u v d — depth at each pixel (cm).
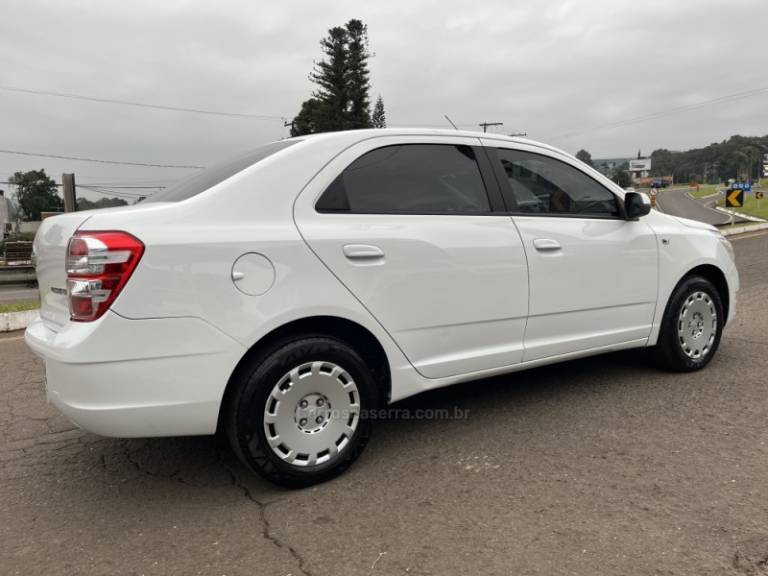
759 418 362
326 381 293
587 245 385
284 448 286
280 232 281
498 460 320
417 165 335
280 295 278
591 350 398
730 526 246
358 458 321
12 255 2716
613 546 236
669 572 218
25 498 298
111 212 263
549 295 370
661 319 434
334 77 4631
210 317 262
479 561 230
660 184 12462
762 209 4262
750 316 667
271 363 277
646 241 416
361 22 4606
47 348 261
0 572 235
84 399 250
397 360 318
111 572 233
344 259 295
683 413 375
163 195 325
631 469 302
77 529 267
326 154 307
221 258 265
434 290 324
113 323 247
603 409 388
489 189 356
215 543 251
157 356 254
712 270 471
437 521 261
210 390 265
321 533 255
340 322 306
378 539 249
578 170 403
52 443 370
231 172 301
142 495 298
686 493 275
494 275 345
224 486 304
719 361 487
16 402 450
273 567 232
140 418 255
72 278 253
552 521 256
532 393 427
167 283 254
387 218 315
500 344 355
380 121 5516
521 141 383
